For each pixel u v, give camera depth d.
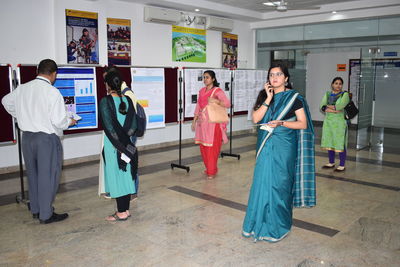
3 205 4.41
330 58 9.79
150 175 5.74
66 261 2.99
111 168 3.63
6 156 5.94
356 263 2.95
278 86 3.10
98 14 6.86
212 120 5.41
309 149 3.27
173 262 2.97
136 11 7.53
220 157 7.14
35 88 3.60
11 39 5.86
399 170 6.10
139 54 7.68
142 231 3.60
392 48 8.23
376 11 8.09
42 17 6.17
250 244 3.30
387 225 3.75
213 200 4.54
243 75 7.47
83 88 5.42
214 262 2.97
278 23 9.78
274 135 3.09
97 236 3.48
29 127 3.62
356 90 9.51
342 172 5.95
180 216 4.00
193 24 8.73
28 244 3.31
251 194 3.27
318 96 10.12
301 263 2.95
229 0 8.05
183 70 6.42
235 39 10.00
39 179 3.66
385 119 8.28
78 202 4.50
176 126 8.62
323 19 8.94
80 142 6.84
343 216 4.00
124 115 3.58
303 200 3.34
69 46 6.50
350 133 9.88
